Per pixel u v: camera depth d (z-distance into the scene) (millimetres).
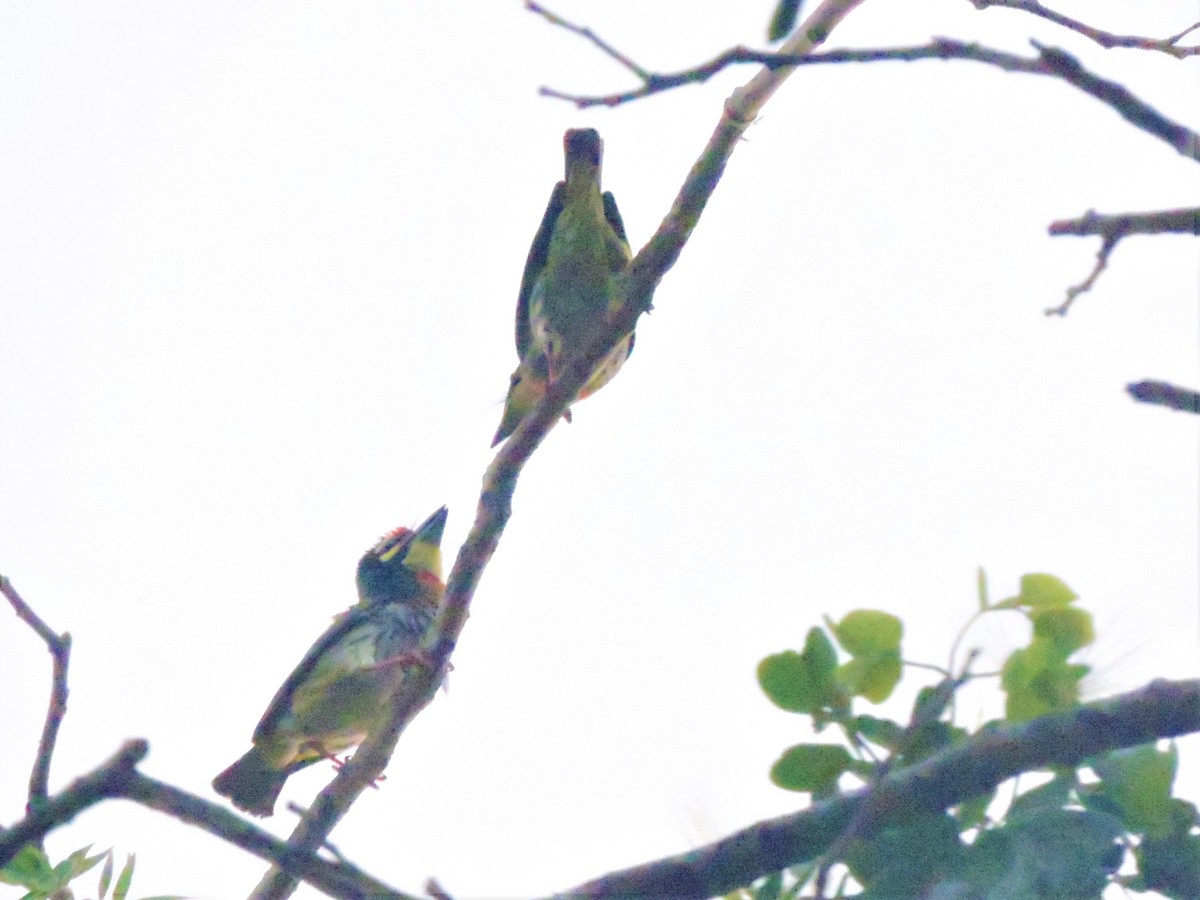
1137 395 4613
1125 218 4602
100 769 4324
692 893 5160
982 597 5266
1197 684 4973
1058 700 5023
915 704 5328
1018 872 4887
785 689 5430
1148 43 5043
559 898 5203
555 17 4527
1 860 4230
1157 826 4945
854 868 5035
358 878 4438
